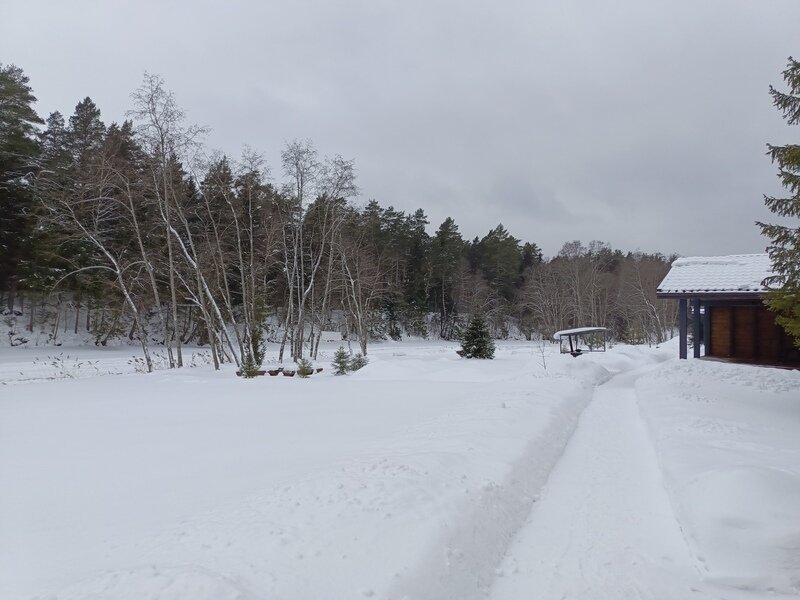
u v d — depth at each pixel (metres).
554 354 24.55
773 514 4.25
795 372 13.41
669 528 4.76
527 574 4.00
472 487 5.12
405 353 32.53
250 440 8.05
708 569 3.94
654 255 83.69
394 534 3.97
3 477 6.12
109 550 3.90
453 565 3.80
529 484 5.77
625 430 8.76
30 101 32.41
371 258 42.72
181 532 4.12
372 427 8.84
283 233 28.73
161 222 24.73
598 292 56.66
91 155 26.05
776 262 10.07
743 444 6.88
